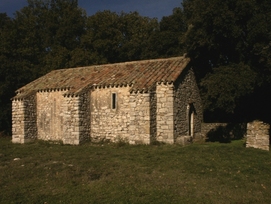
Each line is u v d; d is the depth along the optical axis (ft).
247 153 46.26
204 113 88.94
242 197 29.30
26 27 132.16
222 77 63.05
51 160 45.55
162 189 31.27
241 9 63.16
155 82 59.88
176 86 61.31
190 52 72.38
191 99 69.15
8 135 101.55
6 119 99.66
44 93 74.28
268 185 33.09
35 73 113.29
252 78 61.93
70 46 137.08
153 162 42.06
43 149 58.23
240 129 74.90
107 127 64.90
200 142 66.54
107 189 31.40
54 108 72.13
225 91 61.82
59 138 70.74
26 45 123.03
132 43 132.87
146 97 57.77
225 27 64.23
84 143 64.28
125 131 62.75
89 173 37.11
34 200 28.81
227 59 72.64
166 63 69.31
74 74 79.15
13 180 35.35
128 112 62.64
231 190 31.32
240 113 82.74
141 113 58.13
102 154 49.39
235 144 62.08
